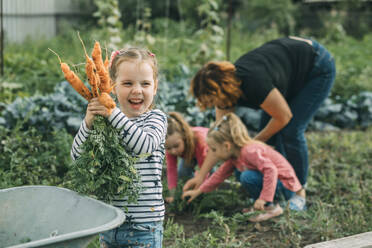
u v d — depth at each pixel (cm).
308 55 381
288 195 384
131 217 218
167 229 317
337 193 433
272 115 365
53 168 402
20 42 1302
